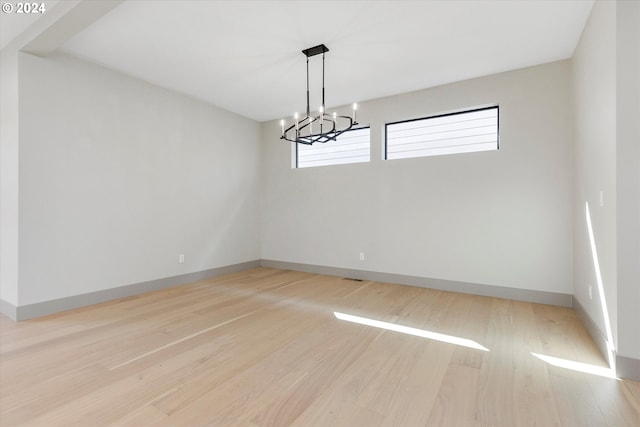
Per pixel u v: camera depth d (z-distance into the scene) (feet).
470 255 12.89
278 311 10.75
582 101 9.46
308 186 17.26
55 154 10.42
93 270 11.44
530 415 5.31
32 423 5.05
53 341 8.21
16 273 9.64
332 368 6.89
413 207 14.15
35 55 9.95
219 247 16.39
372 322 9.73
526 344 8.13
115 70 11.99
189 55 10.80
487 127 12.97
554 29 9.25
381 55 10.78
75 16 7.98
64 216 10.64
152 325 9.41
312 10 8.33
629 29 6.33
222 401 5.67
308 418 5.23
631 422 5.13
